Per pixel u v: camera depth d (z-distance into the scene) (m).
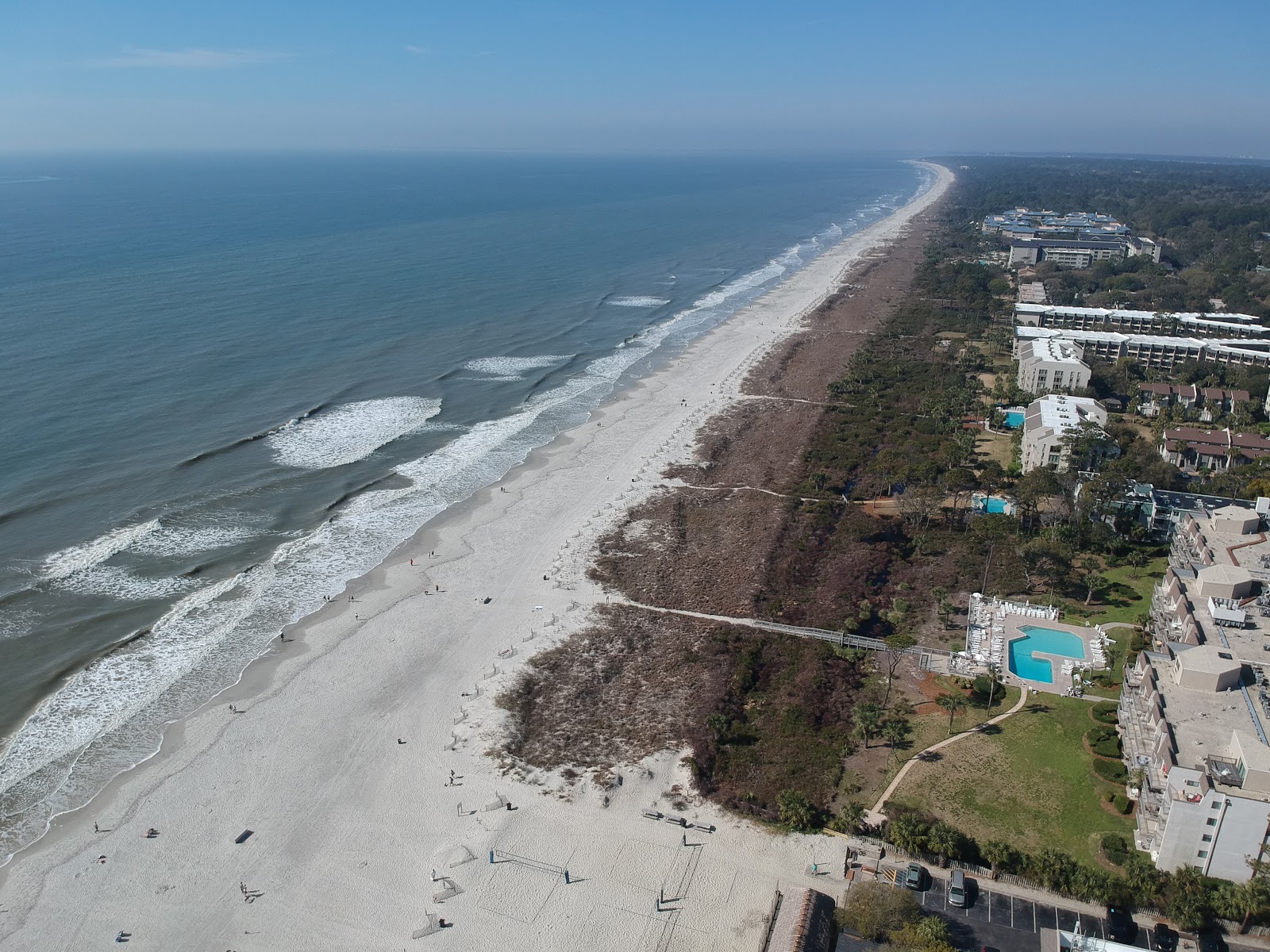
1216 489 145.00
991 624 112.31
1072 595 119.50
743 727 95.31
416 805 83.75
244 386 188.88
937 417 186.88
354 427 173.25
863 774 88.00
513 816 82.50
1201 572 98.19
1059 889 74.06
